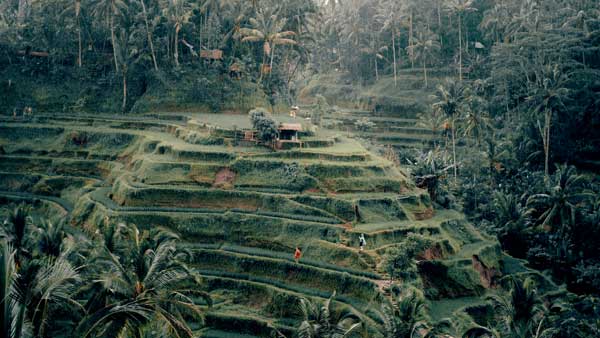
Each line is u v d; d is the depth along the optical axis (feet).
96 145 289.33
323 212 209.26
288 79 406.82
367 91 481.46
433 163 263.29
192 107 345.10
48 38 355.56
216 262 189.78
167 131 298.15
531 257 259.60
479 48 460.14
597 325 178.70
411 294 143.02
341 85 515.09
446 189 275.18
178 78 351.46
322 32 534.78
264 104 359.05
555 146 324.19
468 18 478.18
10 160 278.67
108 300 118.01
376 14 508.12
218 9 372.79
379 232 197.26
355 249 188.14
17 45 348.79
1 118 313.53
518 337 152.66
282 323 164.25
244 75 363.56
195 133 267.39
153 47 353.92
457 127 357.41
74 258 128.47
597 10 382.22
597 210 263.49
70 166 275.80
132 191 214.90
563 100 325.21
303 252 192.65
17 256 130.00
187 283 141.38
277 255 190.49
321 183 226.38
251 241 201.05
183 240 200.23
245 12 366.22
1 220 228.63
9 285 67.62
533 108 324.19
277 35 339.36
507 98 358.02
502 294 205.87
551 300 215.10
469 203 295.28
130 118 324.80
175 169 230.89
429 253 199.52
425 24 476.13
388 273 174.19
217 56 358.64
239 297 176.35
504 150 320.09
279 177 227.40
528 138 327.06
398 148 380.99
